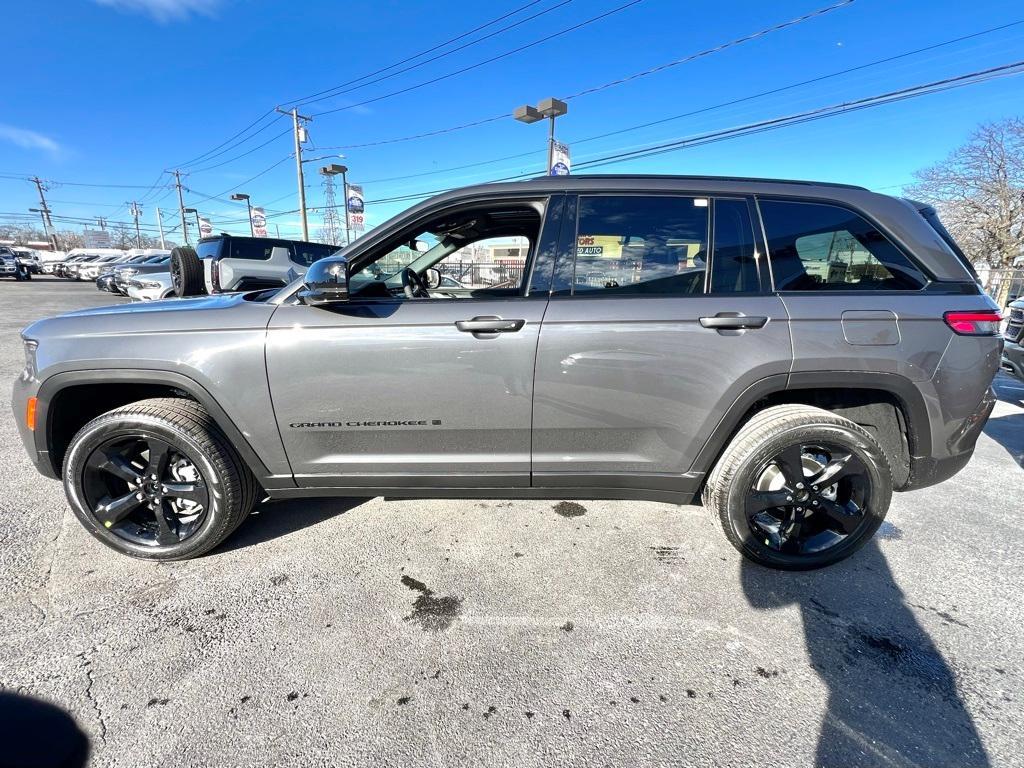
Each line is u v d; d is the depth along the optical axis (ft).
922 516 10.23
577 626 7.09
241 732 5.48
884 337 7.60
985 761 5.24
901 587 8.01
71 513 9.83
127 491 8.56
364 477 8.20
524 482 8.24
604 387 7.68
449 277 10.44
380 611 7.32
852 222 7.97
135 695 5.89
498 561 8.53
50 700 5.80
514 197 7.97
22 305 49.55
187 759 5.17
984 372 7.85
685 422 7.85
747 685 6.15
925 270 7.92
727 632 7.00
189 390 7.73
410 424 7.87
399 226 7.99
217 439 7.98
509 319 7.54
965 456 8.25
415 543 9.02
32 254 143.33
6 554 8.46
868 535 8.26
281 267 33.30
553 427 7.88
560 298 7.72
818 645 6.79
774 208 7.97
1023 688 6.13
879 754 5.31
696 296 7.71
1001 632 7.06
